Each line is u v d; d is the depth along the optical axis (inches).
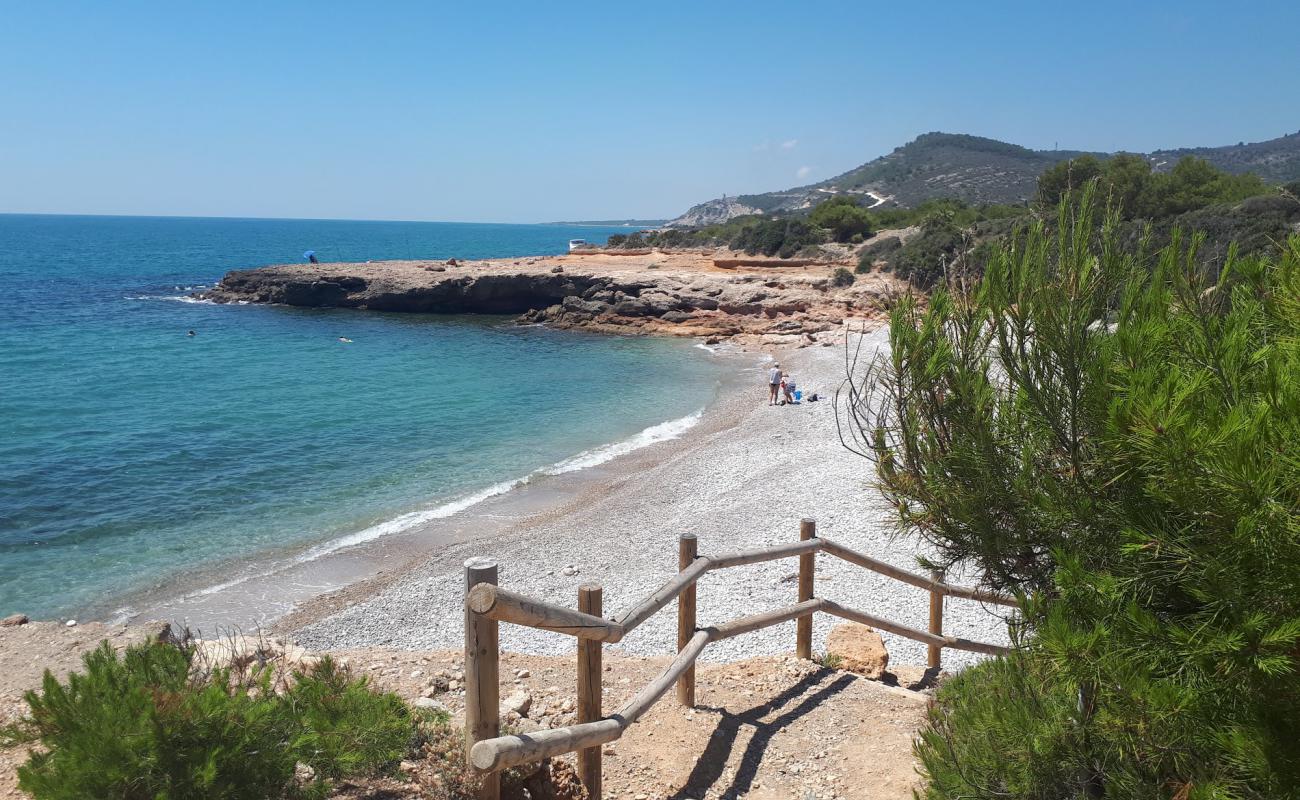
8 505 714.2
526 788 172.7
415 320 2274.9
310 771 164.2
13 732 139.2
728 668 283.3
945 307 161.2
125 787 123.6
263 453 914.7
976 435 153.7
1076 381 140.9
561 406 1211.2
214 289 2691.9
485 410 1174.3
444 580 553.6
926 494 166.1
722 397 1283.2
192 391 1278.3
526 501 756.0
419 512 722.8
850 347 1614.2
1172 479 106.9
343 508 729.6
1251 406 114.7
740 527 631.2
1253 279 139.9
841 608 283.7
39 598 533.0
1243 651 103.7
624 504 725.3
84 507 717.3
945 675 299.0
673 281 2169.0
